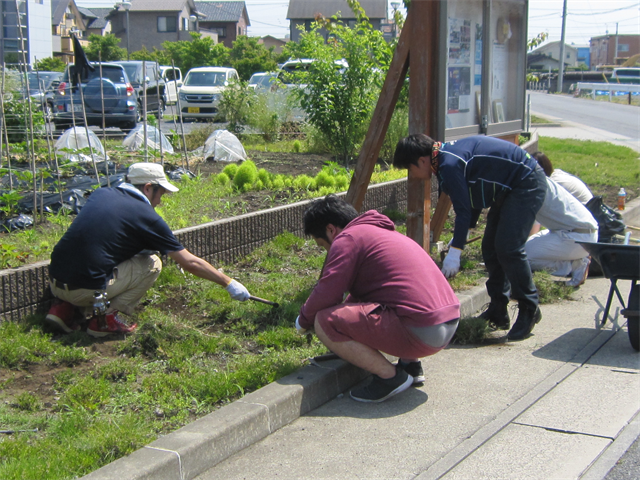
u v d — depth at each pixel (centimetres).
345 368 419
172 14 6209
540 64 11400
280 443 352
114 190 463
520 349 483
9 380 389
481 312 574
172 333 459
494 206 493
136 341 445
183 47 4338
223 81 2161
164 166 1022
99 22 6325
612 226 695
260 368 407
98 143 1039
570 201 639
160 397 378
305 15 6456
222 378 394
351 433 361
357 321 377
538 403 393
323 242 414
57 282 450
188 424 341
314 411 390
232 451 339
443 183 464
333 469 325
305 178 886
